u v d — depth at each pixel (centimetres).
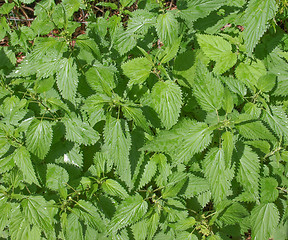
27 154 49
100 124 53
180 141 50
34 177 49
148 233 49
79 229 50
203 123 49
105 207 51
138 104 50
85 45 49
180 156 48
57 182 52
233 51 54
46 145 49
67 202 49
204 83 50
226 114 49
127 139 47
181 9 54
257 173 49
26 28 57
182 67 54
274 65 56
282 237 53
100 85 51
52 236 50
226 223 51
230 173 48
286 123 52
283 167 52
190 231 51
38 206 49
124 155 47
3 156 52
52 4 57
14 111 49
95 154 53
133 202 49
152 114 51
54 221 50
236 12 56
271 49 56
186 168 53
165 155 52
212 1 53
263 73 53
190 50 55
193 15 54
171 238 52
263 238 50
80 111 53
